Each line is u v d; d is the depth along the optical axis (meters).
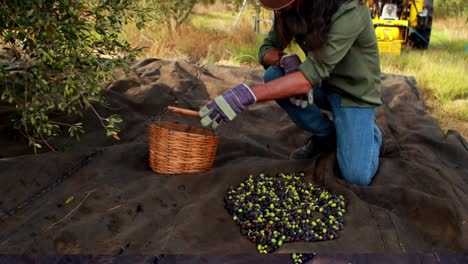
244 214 2.38
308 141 3.35
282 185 2.68
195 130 3.05
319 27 2.35
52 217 2.34
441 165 3.28
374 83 2.76
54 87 2.42
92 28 2.49
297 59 2.79
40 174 2.70
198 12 11.37
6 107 3.46
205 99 4.47
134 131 3.57
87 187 2.65
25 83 2.38
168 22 6.64
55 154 2.87
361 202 2.52
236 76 5.05
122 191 2.59
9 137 3.20
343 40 2.41
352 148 2.78
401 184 2.85
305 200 2.54
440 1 13.32
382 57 6.83
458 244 2.35
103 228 2.27
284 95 2.47
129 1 2.49
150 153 2.91
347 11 2.40
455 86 5.40
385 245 2.25
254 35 7.67
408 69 6.20
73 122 3.48
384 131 3.81
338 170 2.93
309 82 2.46
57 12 2.53
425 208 2.54
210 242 2.23
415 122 4.05
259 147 3.45
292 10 2.46
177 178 2.75
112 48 2.70
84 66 2.46
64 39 2.40
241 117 4.08
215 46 6.78
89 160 2.91
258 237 2.23
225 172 2.79
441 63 6.41
